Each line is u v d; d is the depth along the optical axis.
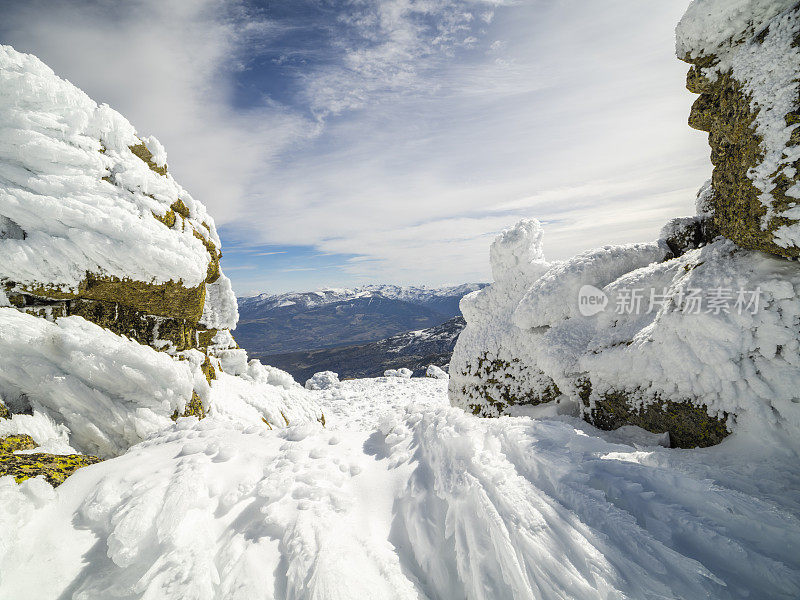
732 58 2.62
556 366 3.58
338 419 9.77
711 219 3.79
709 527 1.70
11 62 4.05
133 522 1.93
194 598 1.66
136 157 5.00
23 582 1.77
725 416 2.45
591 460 2.16
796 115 2.19
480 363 4.73
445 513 2.05
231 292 7.58
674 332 2.74
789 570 1.48
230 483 2.31
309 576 1.72
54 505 2.14
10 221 4.05
